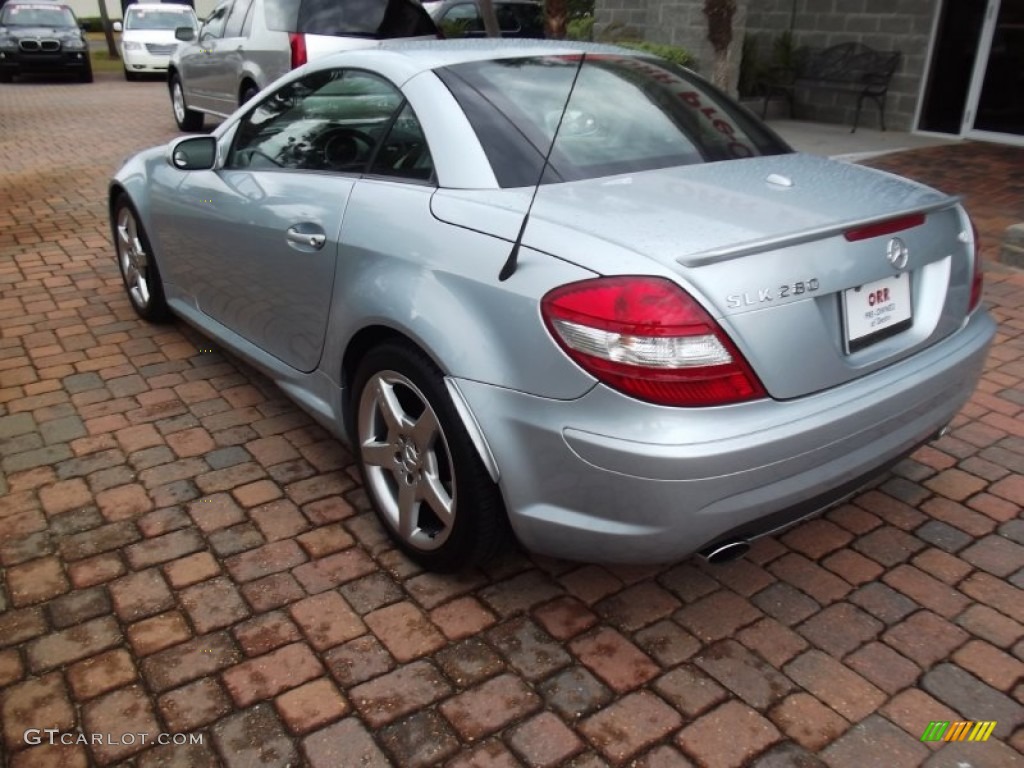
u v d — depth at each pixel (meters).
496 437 2.29
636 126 2.86
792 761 2.10
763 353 2.09
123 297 5.36
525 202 2.40
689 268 2.05
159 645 2.46
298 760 2.10
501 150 2.59
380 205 2.73
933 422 2.59
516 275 2.24
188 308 4.26
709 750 2.13
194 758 2.11
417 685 2.33
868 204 2.46
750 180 2.61
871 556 2.86
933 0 9.84
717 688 2.32
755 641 2.49
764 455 2.09
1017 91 9.49
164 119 12.67
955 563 2.82
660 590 2.70
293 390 3.37
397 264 2.58
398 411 2.67
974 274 2.74
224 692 2.30
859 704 2.27
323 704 2.27
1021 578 2.75
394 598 2.67
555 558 2.65
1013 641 2.48
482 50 3.12
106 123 12.30
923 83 10.18
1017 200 7.21
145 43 18.00
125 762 2.10
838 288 2.23
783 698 2.29
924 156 8.99
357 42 8.09
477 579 2.75
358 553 2.88
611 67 3.15
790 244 2.15
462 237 2.42
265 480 3.31
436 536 2.66
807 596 2.67
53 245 6.48
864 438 2.32
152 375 4.23
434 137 2.68
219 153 3.75
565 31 8.34
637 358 2.03
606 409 2.09
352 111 3.07
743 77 11.27
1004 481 3.29
